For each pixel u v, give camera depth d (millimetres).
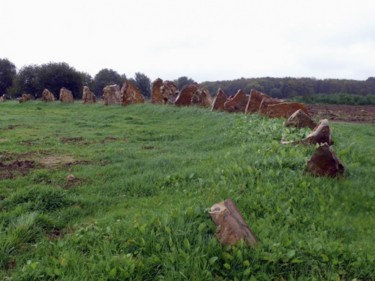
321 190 5344
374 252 3799
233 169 6047
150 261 3389
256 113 12992
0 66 50156
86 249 3814
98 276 3227
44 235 4371
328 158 5797
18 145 9547
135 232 3861
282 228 4227
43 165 7520
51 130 12266
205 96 18391
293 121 9336
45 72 41469
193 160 7547
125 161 7906
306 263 3520
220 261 3482
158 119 15219
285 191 5262
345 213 4902
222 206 4027
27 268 3383
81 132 11922
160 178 6363
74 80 41594
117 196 5852
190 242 3674
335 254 3646
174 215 4105
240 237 3652
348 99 33906
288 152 6809
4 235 4023
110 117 15867
